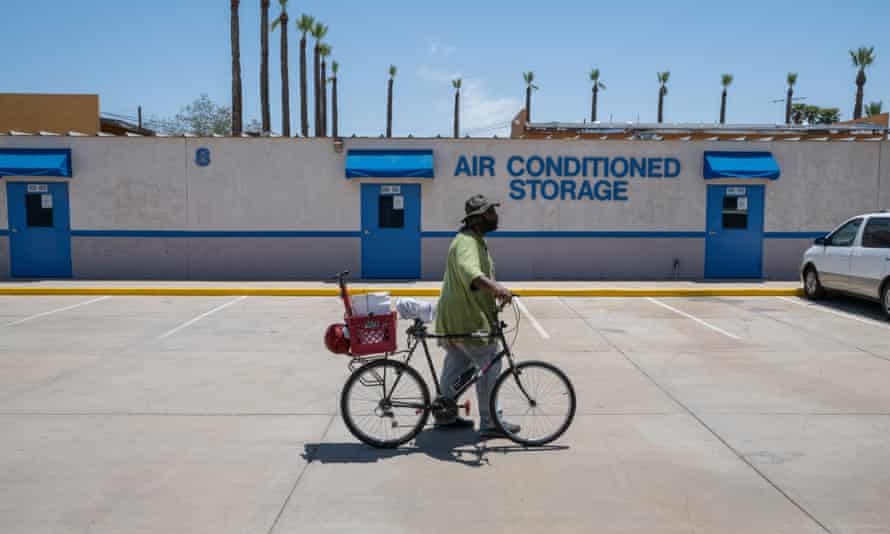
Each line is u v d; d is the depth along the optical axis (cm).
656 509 391
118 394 626
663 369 727
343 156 1496
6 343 861
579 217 1520
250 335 921
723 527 369
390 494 411
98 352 810
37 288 1327
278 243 1512
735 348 837
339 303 1228
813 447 489
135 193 1498
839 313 1111
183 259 1514
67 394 626
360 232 1510
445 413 503
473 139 1498
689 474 441
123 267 1513
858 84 4953
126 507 393
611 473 443
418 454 479
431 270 1520
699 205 1522
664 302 1245
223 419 555
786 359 776
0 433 517
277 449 486
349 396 493
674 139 1556
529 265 1527
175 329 964
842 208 1527
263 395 627
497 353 505
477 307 485
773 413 571
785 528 368
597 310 1148
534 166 1507
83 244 1505
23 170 1434
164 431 524
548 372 502
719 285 1418
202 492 413
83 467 451
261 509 391
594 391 640
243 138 1491
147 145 1491
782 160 1516
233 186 1499
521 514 385
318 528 368
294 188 1502
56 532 362
